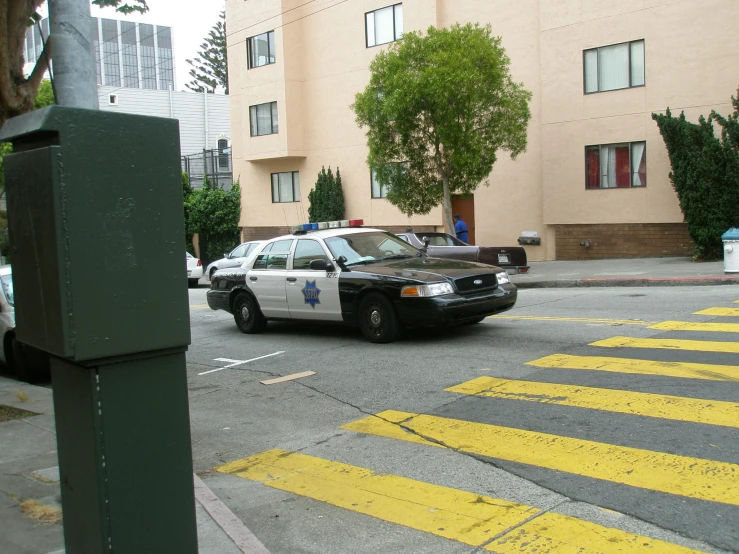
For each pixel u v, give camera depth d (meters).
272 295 12.10
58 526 4.63
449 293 9.96
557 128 22.39
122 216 2.64
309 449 6.40
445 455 5.88
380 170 20.39
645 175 20.80
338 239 11.55
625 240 21.38
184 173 37.62
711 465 5.09
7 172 2.81
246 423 7.39
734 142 18.08
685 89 19.89
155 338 2.72
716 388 6.85
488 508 4.78
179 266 2.79
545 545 4.17
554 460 5.50
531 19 23.08
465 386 7.84
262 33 31.09
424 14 25.53
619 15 20.88
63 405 2.83
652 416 6.23
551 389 7.37
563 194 22.45
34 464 5.97
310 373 9.26
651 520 4.38
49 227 2.53
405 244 12.03
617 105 21.12
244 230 34.25
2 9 7.79
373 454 6.08
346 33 28.61
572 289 16.09
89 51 6.47
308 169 30.83
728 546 4.00
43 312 2.64
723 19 19.11
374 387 8.23
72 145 2.52
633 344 9.02
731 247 15.07
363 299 10.67
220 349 11.66
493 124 19.23
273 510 5.09
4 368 11.95
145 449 2.75
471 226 25.38
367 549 4.35
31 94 8.45
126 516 2.71
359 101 20.22
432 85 18.06
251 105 31.84
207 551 4.27
